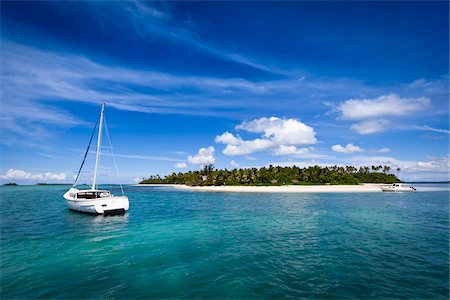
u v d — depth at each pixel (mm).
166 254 15344
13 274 12367
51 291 10594
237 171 128500
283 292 10328
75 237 19641
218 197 63531
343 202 46469
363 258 14383
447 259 14117
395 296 9953
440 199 52469
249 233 20953
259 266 13234
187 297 10008
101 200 29375
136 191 101500
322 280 11445
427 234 20109
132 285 11117
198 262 13914
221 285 11016
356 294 10117
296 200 51469
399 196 61469
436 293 10156
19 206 41281
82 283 11336
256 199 55469
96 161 33750
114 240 18719
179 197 64500
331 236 19609
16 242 18156
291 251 15805
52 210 35750
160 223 25703
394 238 18844
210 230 22203
